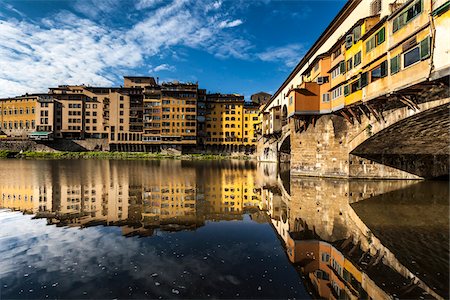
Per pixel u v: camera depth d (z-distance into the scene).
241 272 7.17
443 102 14.48
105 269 7.19
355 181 24.91
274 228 11.28
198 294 6.05
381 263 7.78
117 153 84.31
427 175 26.52
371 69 18.80
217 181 27.64
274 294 6.10
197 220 12.55
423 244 9.20
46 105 92.25
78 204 15.70
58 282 6.48
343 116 25.88
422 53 13.62
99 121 95.19
